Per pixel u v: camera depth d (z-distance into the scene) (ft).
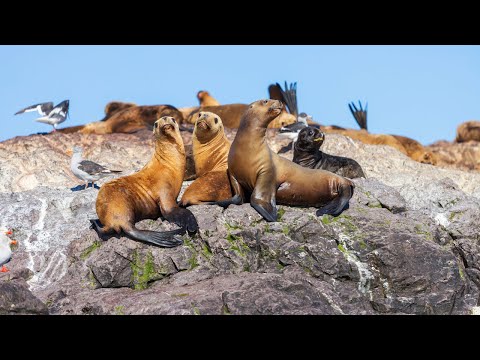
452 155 185.16
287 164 105.91
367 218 103.04
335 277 96.48
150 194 101.45
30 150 138.62
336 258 96.84
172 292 90.89
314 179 105.40
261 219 99.81
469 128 214.07
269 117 102.58
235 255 96.43
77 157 114.32
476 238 107.45
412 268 96.94
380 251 97.81
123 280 95.66
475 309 96.22
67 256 99.19
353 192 108.37
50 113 145.48
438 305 95.09
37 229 104.73
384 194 110.32
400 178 131.03
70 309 89.45
